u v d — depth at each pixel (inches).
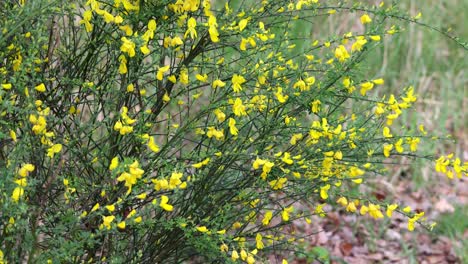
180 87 102.0
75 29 109.3
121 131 87.4
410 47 221.9
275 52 107.1
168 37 91.1
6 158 91.0
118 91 94.4
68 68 99.2
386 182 187.8
